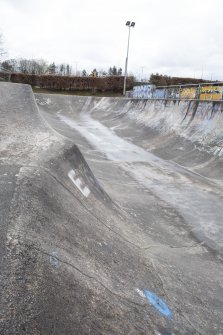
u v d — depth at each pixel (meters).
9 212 3.46
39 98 29.12
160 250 5.45
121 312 2.98
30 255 2.84
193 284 4.57
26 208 3.66
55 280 2.71
